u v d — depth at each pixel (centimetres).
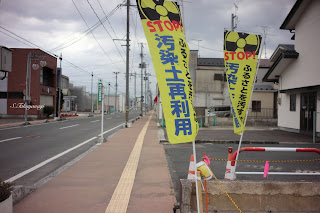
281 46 1698
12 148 968
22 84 3108
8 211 300
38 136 1361
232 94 441
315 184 391
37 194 445
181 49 316
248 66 445
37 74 3128
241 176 588
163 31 310
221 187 382
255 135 1386
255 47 450
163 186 496
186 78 313
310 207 391
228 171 458
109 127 2050
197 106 2920
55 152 902
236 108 442
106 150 912
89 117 4003
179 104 302
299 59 1387
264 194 388
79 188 478
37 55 3075
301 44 1362
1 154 848
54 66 3691
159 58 305
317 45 1216
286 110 1625
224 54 443
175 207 377
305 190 391
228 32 443
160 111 2811
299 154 877
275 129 1738
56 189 471
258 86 2769
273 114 2605
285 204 389
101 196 435
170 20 316
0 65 602
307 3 1280
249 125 2114
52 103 3725
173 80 304
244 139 1211
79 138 1302
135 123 2566
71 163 716
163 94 300
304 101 1406
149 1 310
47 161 752
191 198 374
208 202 385
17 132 1551
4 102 3100
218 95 2930
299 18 1378
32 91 3117
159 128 1942
